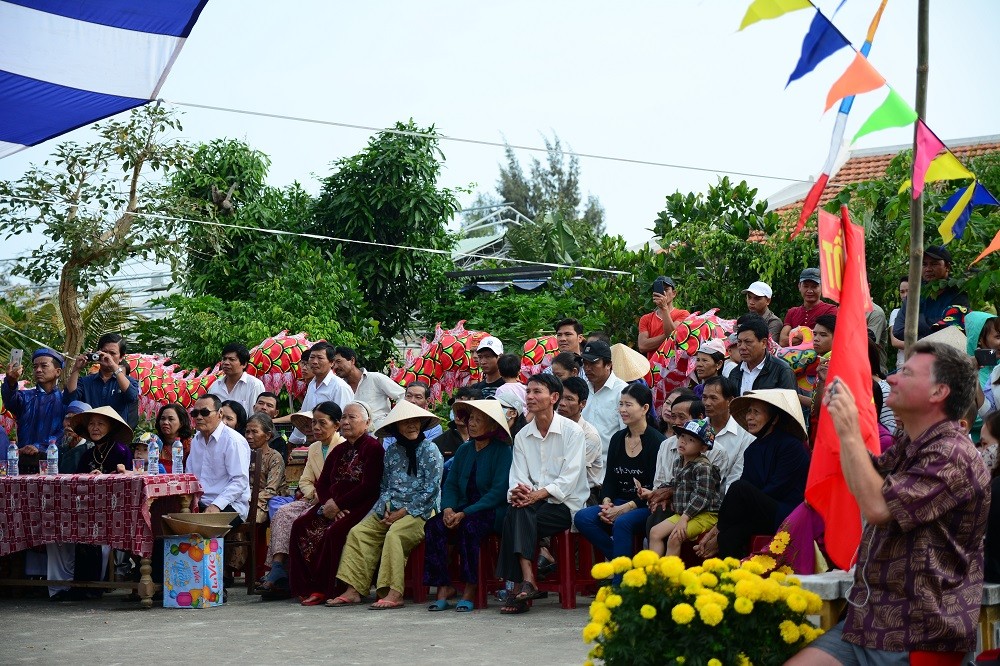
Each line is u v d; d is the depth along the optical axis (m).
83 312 18.47
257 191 20.23
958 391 3.71
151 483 8.47
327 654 6.38
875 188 11.54
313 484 9.33
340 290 18.64
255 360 12.20
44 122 7.90
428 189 20.05
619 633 4.25
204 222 17.42
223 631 7.33
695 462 7.15
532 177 40.88
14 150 8.34
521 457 8.09
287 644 6.76
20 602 9.05
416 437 8.62
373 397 10.94
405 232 20.27
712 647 4.05
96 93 7.54
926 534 3.62
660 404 10.16
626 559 4.32
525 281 19.61
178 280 17.48
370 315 19.61
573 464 8.01
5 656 6.44
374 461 8.80
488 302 17.14
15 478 8.77
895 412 3.83
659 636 4.18
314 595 8.65
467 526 8.15
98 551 9.15
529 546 7.76
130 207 16.66
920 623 3.58
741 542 6.54
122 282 22.62
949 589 3.61
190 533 8.57
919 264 5.16
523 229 22.62
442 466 8.59
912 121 4.32
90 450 9.48
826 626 4.17
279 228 19.97
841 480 4.40
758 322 8.03
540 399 8.01
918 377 3.73
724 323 10.37
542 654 6.20
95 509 8.53
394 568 8.34
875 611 3.69
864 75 4.24
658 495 7.28
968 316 7.98
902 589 3.63
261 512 9.59
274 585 9.03
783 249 12.39
